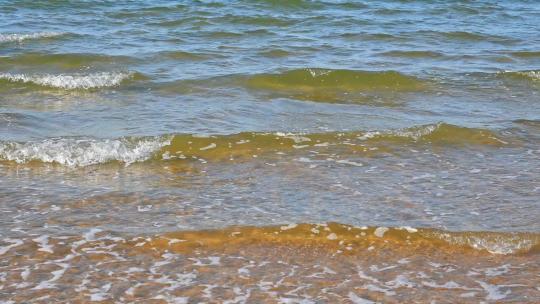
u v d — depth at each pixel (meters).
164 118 14.07
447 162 12.89
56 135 13.34
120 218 11.36
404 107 15.01
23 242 10.89
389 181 12.31
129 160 12.73
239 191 12.01
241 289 10.36
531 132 13.93
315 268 10.66
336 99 15.37
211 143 13.19
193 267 10.63
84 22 20.72
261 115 14.36
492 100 15.48
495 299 10.29
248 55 17.91
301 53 18.27
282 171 12.55
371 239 11.10
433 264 10.75
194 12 23.03
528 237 11.11
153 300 10.20
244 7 24.59
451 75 16.89
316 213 11.52
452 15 24.75
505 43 20.02
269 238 11.08
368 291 10.37
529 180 12.40
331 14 23.72
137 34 19.55
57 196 11.77
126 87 15.59
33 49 17.86
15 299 10.16
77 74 16.39
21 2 23.36
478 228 11.27
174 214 11.46
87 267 10.58
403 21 23.02
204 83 15.84
